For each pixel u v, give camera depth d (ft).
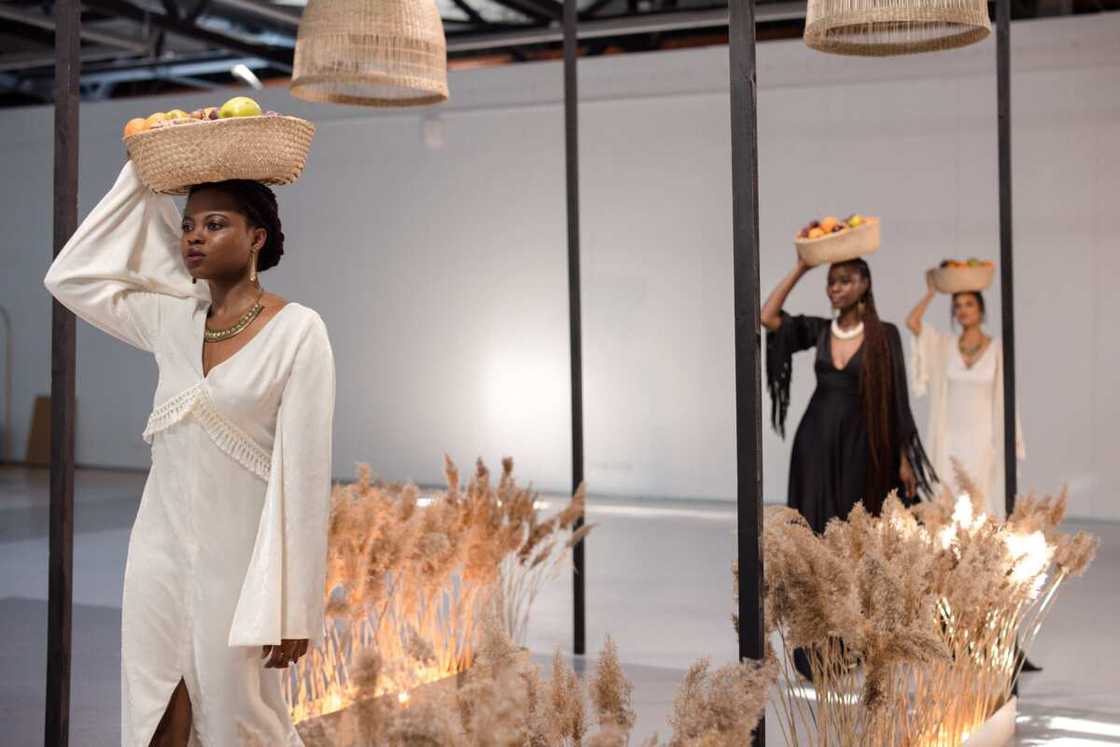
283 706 9.80
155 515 9.64
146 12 36.24
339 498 13.21
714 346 38.68
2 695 16.26
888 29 15.52
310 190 44.37
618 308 39.81
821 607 10.01
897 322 36.45
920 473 17.83
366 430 43.65
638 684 16.69
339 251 43.98
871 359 17.58
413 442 43.04
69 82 11.10
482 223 41.91
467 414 42.24
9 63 43.78
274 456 9.30
